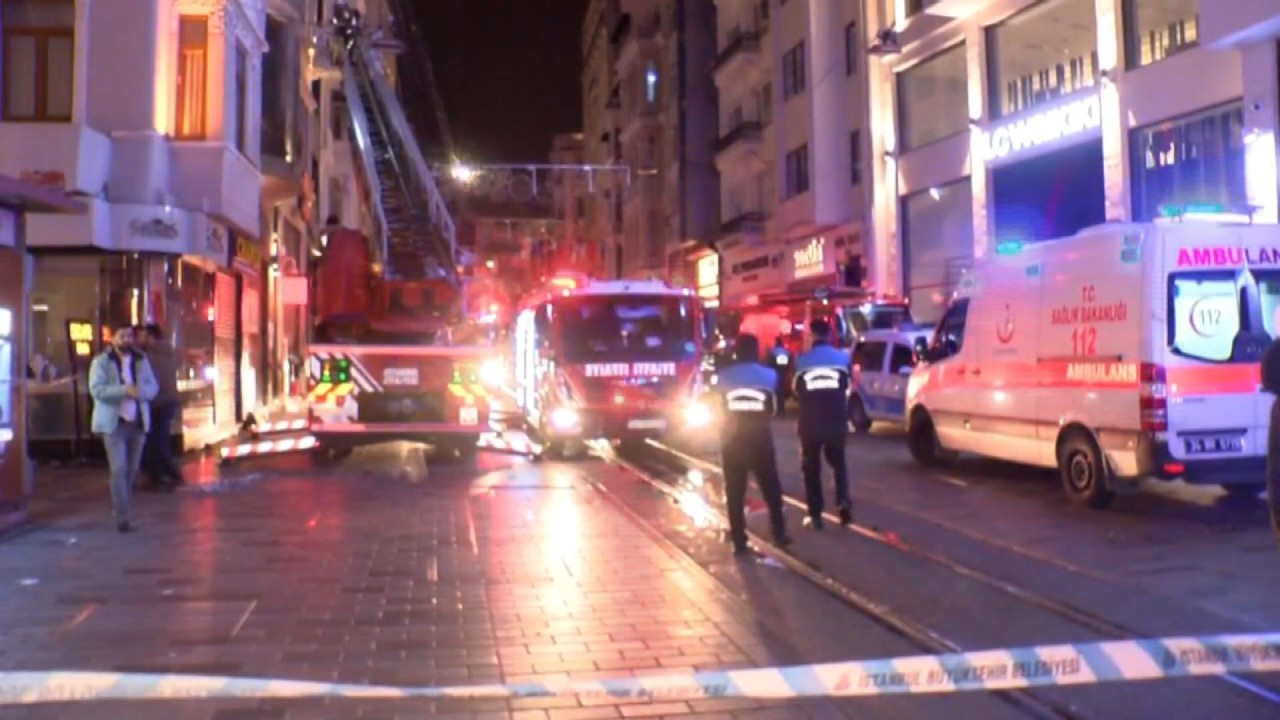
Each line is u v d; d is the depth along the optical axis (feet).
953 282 91.71
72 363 51.06
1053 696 17.57
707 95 165.37
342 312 54.60
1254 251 34.24
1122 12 70.79
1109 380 34.86
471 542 31.30
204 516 36.01
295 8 69.92
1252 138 58.29
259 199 63.87
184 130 55.01
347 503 39.09
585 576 26.71
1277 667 18.95
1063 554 29.17
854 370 68.18
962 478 44.93
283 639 21.07
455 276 64.59
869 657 19.92
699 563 28.30
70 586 25.52
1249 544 29.86
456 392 52.21
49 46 51.11
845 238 110.11
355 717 16.69
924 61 95.55
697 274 164.14
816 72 110.52
